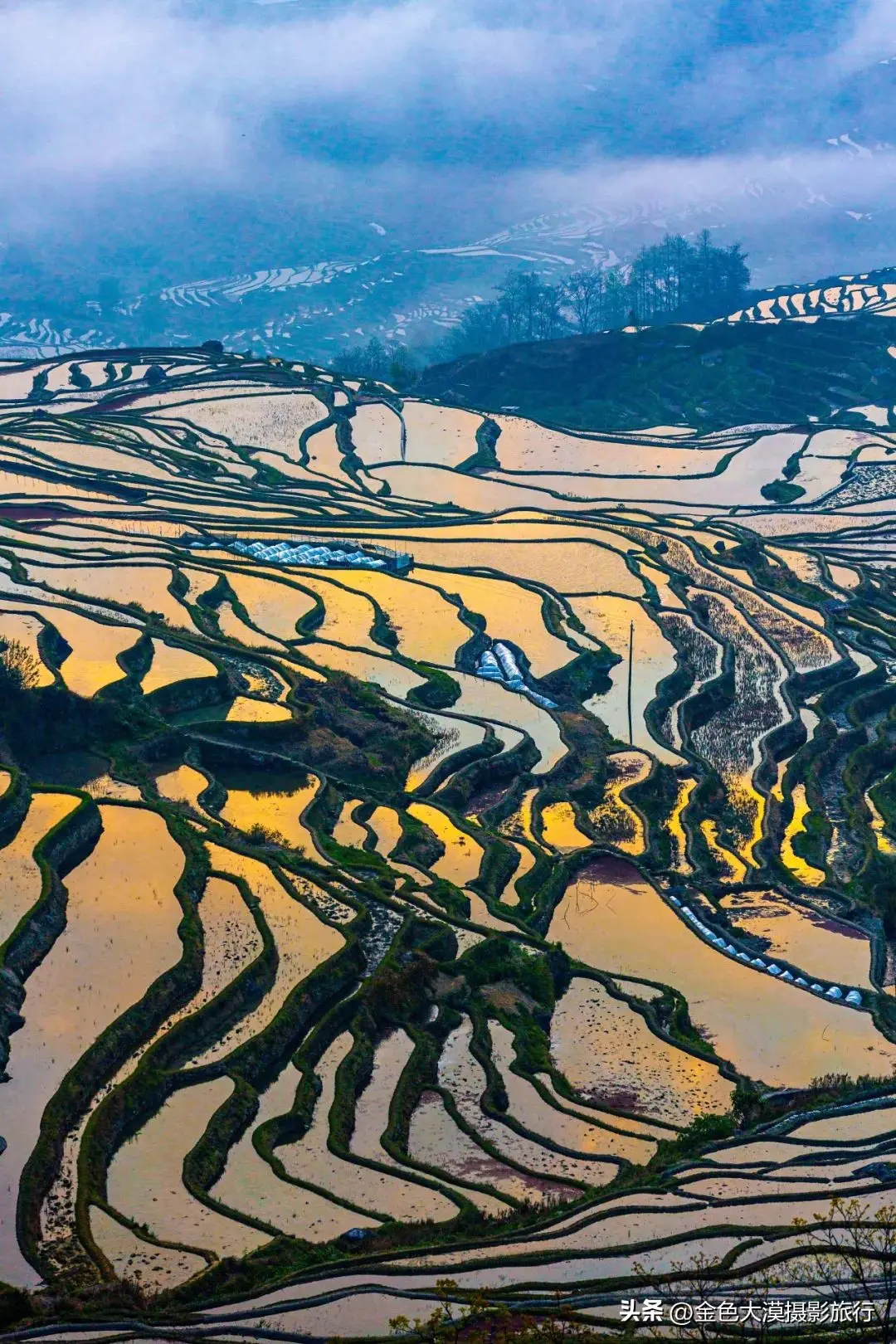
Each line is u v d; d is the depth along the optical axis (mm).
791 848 58406
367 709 63469
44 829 49406
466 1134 38719
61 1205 34469
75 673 61344
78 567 75938
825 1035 44281
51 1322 30672
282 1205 35156
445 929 47531
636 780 61000
